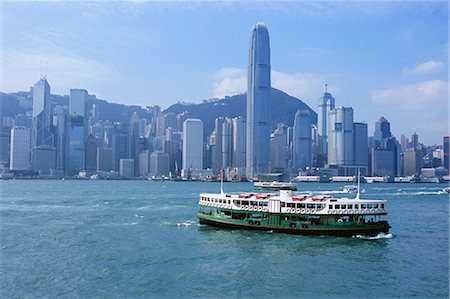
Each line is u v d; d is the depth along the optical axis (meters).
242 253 101.00
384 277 82.69
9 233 127.88
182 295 72.88
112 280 80.69
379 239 118.88
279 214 124.31
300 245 109.75
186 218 160.88
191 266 89.88
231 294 73.31
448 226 146.50
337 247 107.75
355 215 120.06
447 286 77.62
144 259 95.62
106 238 119.62
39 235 124.50
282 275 83.56
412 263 92.69
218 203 135.50
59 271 86.31
